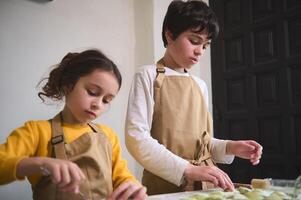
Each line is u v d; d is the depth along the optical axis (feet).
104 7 5.59
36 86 4.62
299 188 1.91
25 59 4.57
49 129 2.16
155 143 2.50
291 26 5.07
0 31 4.36
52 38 4.88
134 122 2.63
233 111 5.81
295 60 4.99
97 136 2.26
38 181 2.02
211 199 1.88
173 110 2.72
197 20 2.69
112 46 5.65
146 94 2.74
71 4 5.16
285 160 5.06
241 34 5.74
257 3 5.52
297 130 4.96
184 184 2.52
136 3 6.07
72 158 2.06
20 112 4.46
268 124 5.31
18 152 1.90
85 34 5.29
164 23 3.03
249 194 1.95
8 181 1.65
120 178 2.28
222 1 6.04
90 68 2.05
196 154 2.75
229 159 2.93
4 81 4.35
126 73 5.81
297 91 4.97
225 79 5.95
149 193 2.68
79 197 1.97
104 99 2.10
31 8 4.68
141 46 5.91
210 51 6.18
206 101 3.17
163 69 2.91
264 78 5.39
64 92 2.19
